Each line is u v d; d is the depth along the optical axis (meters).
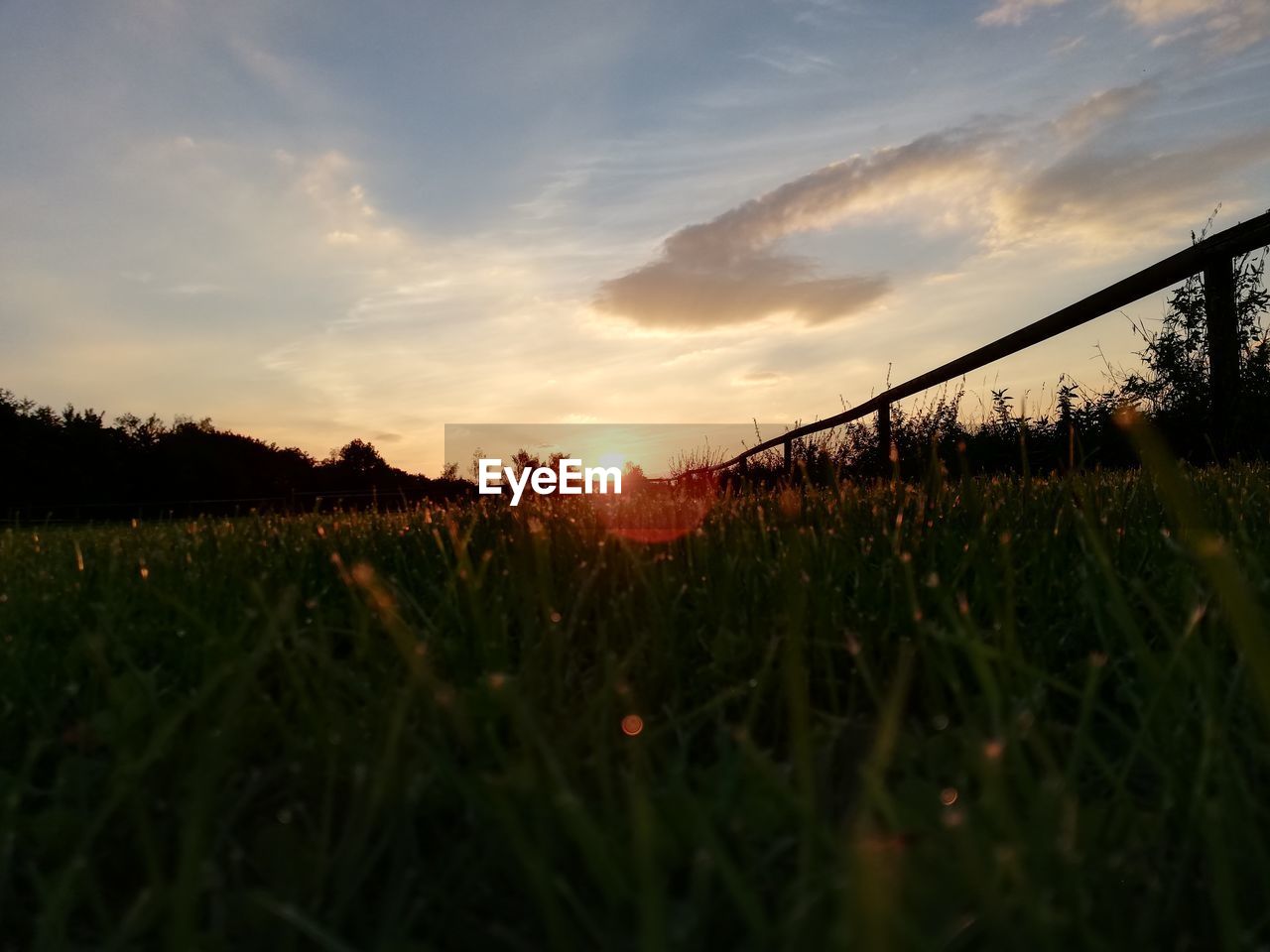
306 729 1.07
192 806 0.75
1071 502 1.91
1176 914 0.69
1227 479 2.50
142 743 1.04
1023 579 1.65
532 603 1.55
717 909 0.68
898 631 1.44
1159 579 1.59
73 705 1.29
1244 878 0.73
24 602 1.76
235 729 1.05
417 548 2.26
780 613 1.47
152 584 1.85
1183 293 5.08
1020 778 0.76
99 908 0.69
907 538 1.89
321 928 0.68
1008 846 0.66
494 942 0.69
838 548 1.84
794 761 0.95
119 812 0.90
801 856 0.69
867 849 0.50
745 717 1.10
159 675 1.38
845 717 1.12
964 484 1.95
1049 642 1.37
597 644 1.38
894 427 7.44
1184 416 4.73
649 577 1.71
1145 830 0.80
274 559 2.13
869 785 0.67
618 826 0.77
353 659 1.34
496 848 0.76
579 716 1.10
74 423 39.97
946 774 0.93
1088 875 0.70
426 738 1.04
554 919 0.61
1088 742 0.83
